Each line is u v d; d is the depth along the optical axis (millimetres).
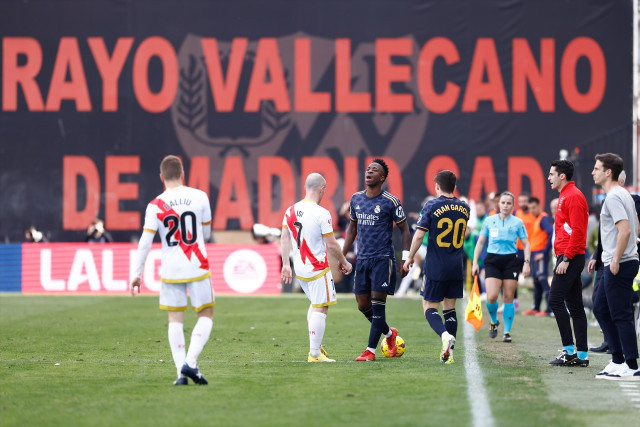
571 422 21875
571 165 33844
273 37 78125
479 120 77312
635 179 75812
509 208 42469
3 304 65375
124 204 78375
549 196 76812
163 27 78625
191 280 27062
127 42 78812
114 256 76750
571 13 77125
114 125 78562
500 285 42469
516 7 77250
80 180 78375
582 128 76875
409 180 77312
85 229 78250
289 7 78062
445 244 33562
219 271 76062
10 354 36844
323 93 77812
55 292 76812
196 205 27156
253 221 77875
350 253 73688
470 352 37125
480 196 77062
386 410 23359
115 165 78375
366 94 77562
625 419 22281
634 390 26875
